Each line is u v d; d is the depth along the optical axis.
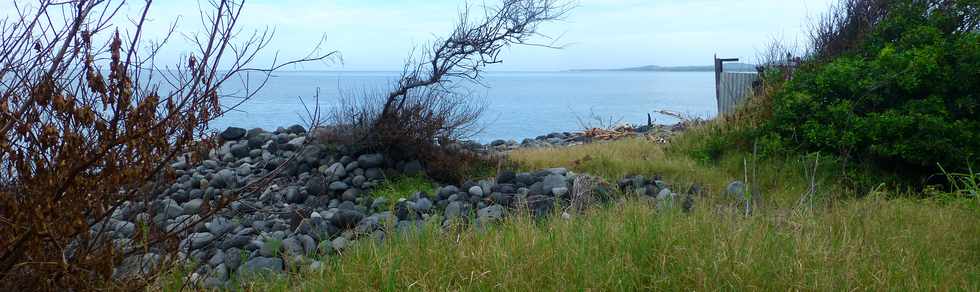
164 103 3.90
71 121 3.71
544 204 8.15
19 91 3.59
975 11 11.02
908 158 9.30
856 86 10.23
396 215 8.27
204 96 3.86
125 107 3.67
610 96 91.00
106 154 3.72
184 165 10.84
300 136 11.84
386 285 4.48
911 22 11.66
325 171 10.27
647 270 4.59
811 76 11.15
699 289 4.25
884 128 9.55
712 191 8.62
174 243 4.35
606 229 5.34
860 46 12.27
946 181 9.45
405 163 10.48
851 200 7.34
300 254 6.68
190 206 9.16
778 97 11.38
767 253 4.71
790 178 9.70
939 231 5.90
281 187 10.12
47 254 3.80
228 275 6.23
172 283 4.62
